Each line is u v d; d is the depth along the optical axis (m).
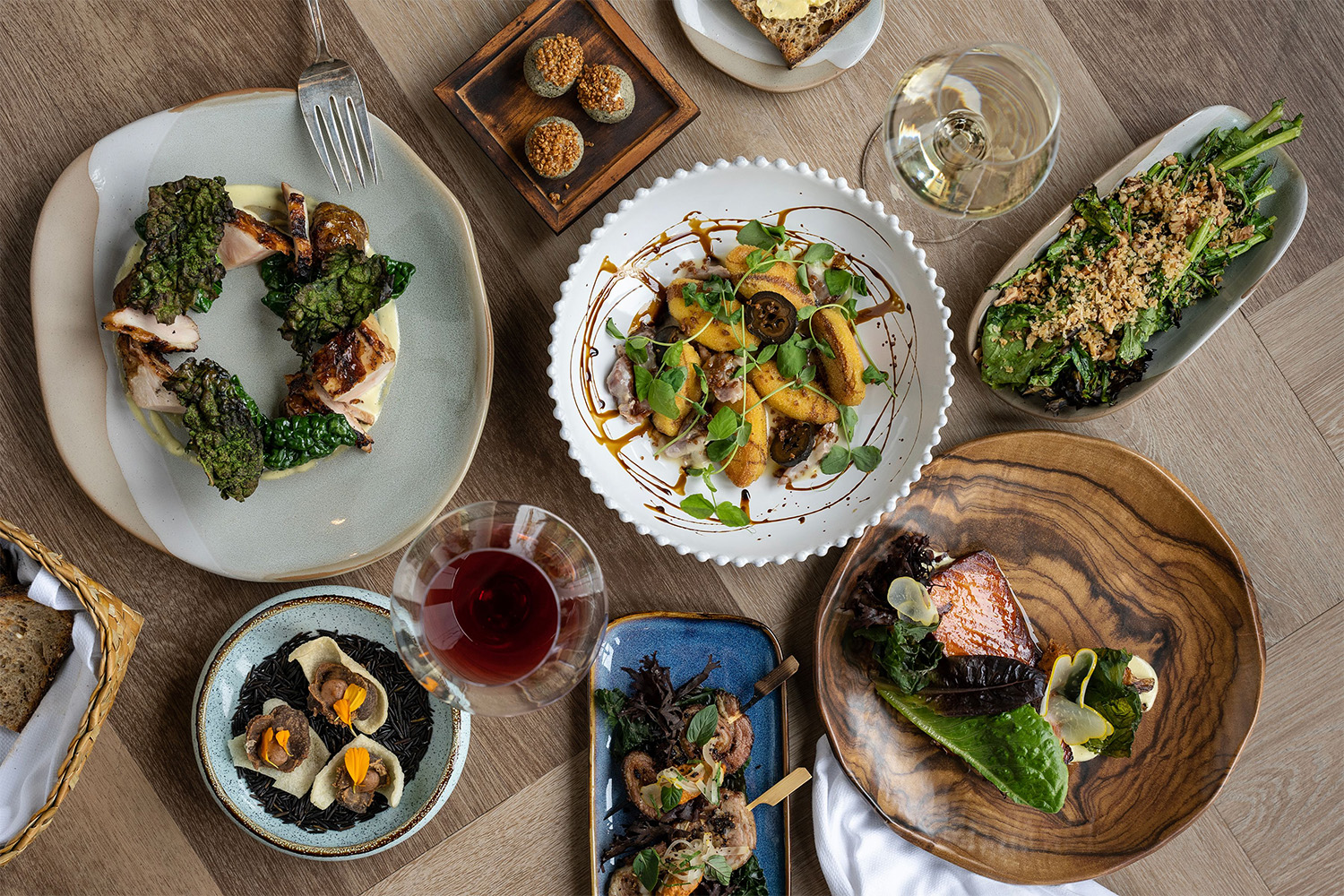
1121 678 1.61
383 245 1.45
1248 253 1.63
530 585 1.33
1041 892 1.70
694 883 1.46
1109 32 1.65
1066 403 1.61
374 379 1.42
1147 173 1.58
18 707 1.39
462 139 1.54
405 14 1.52
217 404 1.34
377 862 1.58
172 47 1.48
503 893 1.59
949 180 1.38
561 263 1.58
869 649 1.58
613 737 1.54
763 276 1.46
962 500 1.64
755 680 1.59
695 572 1.63
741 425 1.42
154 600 1.53
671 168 1.58
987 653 1.59
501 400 1.57
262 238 1.37
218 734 1.47
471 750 1.58
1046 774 1.49
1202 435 1.74
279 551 1.46
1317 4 1.67
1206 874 1.77
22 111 1.45
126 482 1.41
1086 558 1.70
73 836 1.52
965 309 1.65
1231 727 1.68
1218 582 1.69
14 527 1.30
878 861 1.64
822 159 1.61
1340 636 1.79
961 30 1.62
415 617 1.29
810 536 1.54
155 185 1.38
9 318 1.47
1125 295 1.54
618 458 1.52
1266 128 1.56
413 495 1.48
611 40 1.48
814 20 1.48
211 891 1.55
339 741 1.53
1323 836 1.78
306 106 1.39
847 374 1.45
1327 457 1.75
